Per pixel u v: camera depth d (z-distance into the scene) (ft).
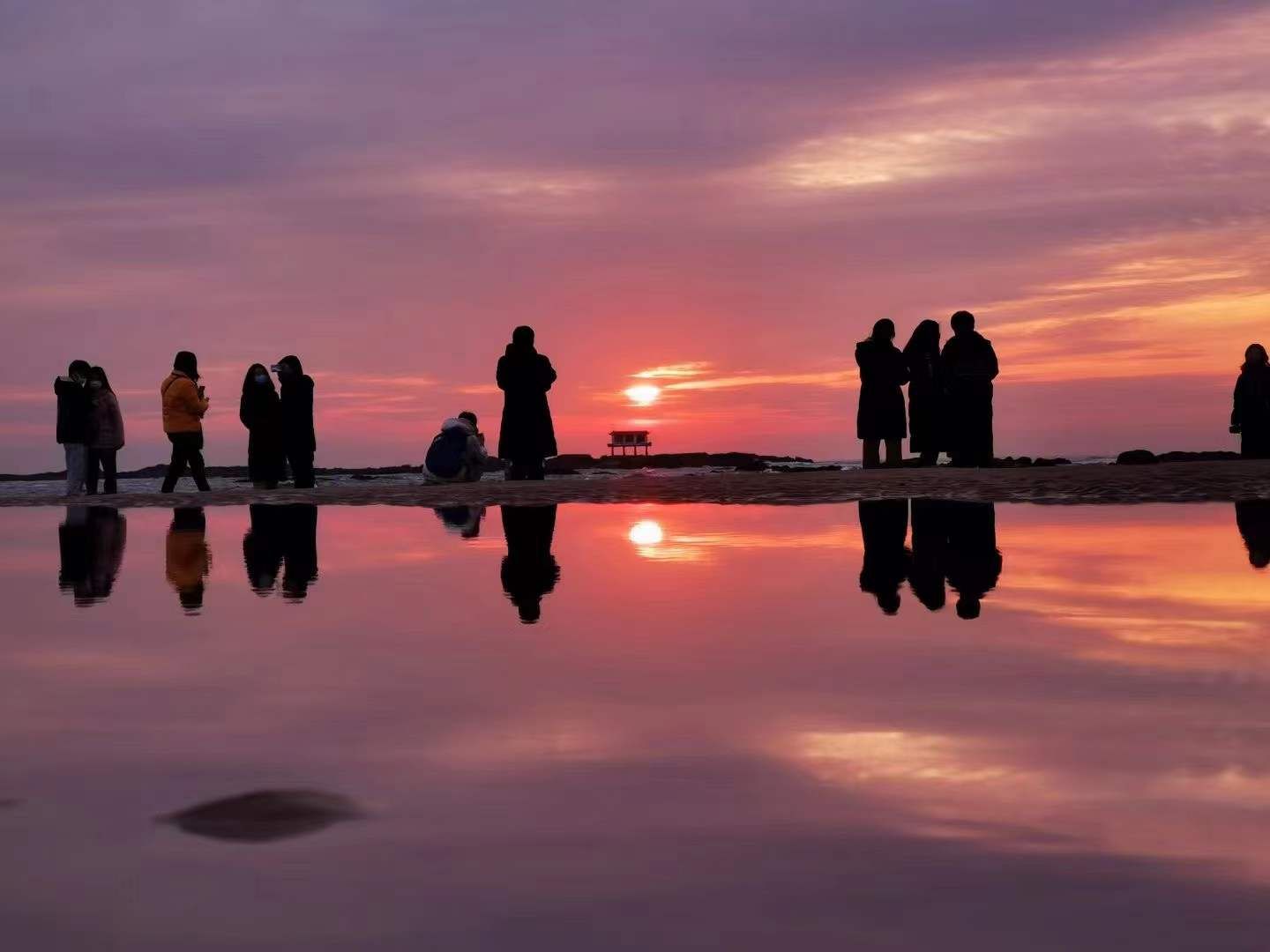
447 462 52.37
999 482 37.14
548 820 4.90
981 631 10.04
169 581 15.16
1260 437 50.80
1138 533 20.31
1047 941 3.61
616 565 16.20
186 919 3.86
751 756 5.94
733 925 3.77
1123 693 7.45
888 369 49.29
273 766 5.86
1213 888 4.05
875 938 3.65
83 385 51.60
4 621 11.46
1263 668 8.29
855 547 18.52
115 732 6.68
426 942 3.66
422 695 7.66
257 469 53.11
